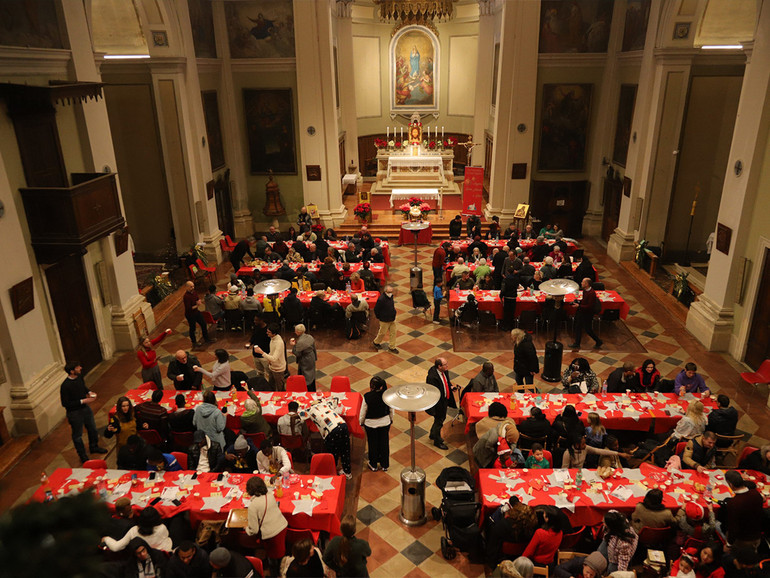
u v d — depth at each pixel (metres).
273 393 9.12
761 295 11.20
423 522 7.59
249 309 12.80
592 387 9.28
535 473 7.14
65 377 10.41
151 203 18.11
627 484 6.94
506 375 11.41
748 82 11.30
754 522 5.98
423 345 12.78
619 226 18.59
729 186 11.91
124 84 16.78
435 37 28.09
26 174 9.70
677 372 11.41
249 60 19.64
